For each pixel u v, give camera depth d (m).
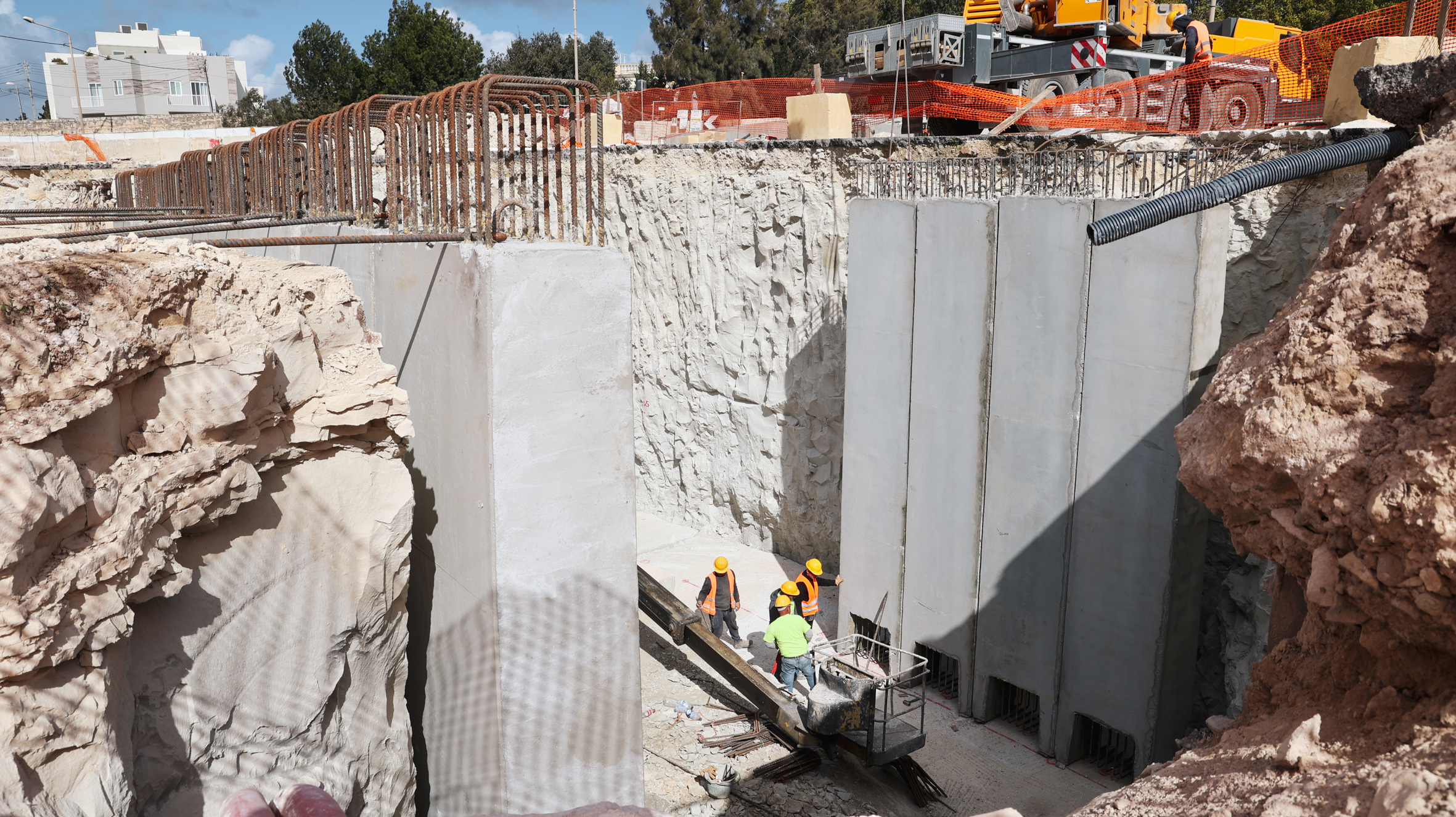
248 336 5.14
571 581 6.71
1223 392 3.53
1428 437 2.60
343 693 6.23
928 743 10.45
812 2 44.50
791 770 9.80
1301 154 3.85
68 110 65.06
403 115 7.66
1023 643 10.25
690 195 15.88
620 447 6.80
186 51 67.44
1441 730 2.44
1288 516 3.16
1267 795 2.45
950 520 10.84
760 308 15.27
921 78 14.78
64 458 3.99
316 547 5.89
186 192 14.19
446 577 7.28
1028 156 10.98
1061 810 9.24
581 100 6.99
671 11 43.19
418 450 7.57
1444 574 2.43
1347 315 3.08
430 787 7.98
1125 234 3.68
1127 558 9.23
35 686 3.81
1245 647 9.14
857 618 12.41
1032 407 9.88
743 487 16.25
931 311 10.69
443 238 6.67
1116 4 12.61
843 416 14.32
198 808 5.14
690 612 10.98
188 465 4.74
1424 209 3.04
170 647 5.00
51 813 3.68
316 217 9.77
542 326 6.28
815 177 13.91
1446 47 8.65
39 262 4.29
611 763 7.19
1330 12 27.64
